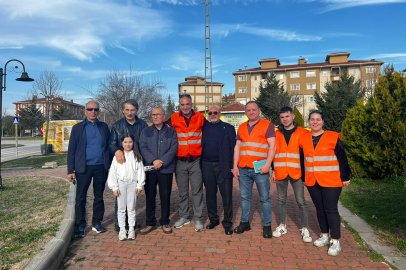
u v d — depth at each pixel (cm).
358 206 574
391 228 440
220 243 408
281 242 410
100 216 457
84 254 375
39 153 2241
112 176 422
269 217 429
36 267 299
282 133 428
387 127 731
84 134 439
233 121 2634
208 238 428
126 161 421
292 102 3528
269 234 425
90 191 779
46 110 2084
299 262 346
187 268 333
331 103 3059
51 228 423
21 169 1289
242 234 443
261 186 428
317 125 383
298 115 2545
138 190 422
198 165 464
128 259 358
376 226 456
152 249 388
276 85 3609
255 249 386
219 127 459
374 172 784
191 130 455
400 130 711
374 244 390
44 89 2038
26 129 6141
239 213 563
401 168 740
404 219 468
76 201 440
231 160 451
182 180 470
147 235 441
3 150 2672
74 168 441
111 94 1681
